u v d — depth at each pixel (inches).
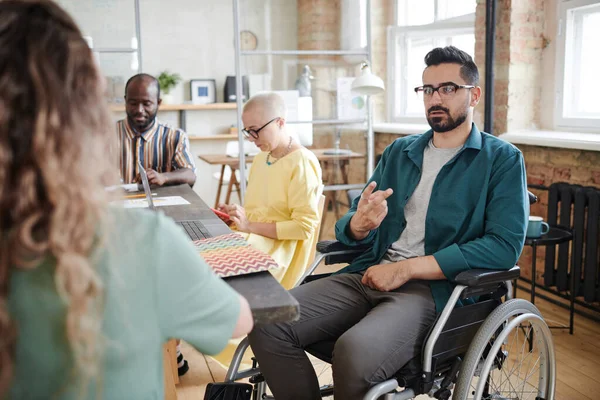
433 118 71.7
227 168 246.2
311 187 93.3
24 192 25.7
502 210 66.9
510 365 97.3
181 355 99.3
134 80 116.0
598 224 114.0
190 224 76.9
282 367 64.5
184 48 251.8
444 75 70.3
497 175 68.7
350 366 58.3
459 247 66.6
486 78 152.0
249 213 100.5
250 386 55.9
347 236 76.6
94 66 28.3
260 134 93.9
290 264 95.8
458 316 63.9
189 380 97.2
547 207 133.6
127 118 120.0
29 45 26.3
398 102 219.0
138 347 29.2
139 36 173.3
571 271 114.4
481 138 72.0
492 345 64.6
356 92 161.6
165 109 238.8
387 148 80.9
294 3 171.9
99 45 171.2
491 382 76.7
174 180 117.0
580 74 141.0
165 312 30.5
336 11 173.8
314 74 175.0
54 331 26.9
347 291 71.6
